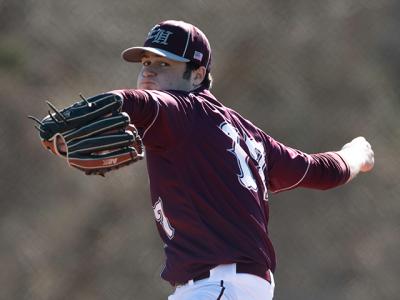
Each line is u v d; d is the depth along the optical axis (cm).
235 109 3397
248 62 3462
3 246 3134
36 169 3269
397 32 3591
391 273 3148
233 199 1102
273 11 3531
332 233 3186
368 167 1383
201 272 1088
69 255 3150
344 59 3525
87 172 973
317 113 3419
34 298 3080
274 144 1241
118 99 973
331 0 3575
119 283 3116
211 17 3506
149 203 3244
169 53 1170
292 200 3206
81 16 3509
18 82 3416
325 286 3102
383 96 3475
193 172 1091
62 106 3391
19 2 3528
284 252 3145
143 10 3525
